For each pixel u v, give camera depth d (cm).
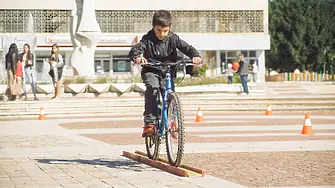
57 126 2209
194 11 8312
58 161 1243
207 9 8331
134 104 2980
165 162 1146
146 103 1102
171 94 1064
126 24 8100
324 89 4853
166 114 1085
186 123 2284
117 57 8088
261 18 8431
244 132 1888
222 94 3681
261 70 8444
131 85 3806
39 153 1388
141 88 3816
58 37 7775
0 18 7738
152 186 931
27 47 3005
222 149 1412
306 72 8162
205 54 8438
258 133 1847
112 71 8044
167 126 1081
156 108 1100
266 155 1292
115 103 2962
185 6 8275
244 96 3297
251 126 2128
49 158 1295
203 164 1160
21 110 2791
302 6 8612
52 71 3031
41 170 1118
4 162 1231
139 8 8125
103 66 8038
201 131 1930
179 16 8281
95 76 4000
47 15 7862
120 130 2005
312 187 909
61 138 1753
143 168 1129
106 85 3750
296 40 8612
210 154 1317
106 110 2883
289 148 1424
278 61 9219
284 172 1052
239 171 1069
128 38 8019
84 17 4131
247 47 8381
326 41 8325
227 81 4525
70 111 2838
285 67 9156
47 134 1888
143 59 1064
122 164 1188
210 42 8325
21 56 2972
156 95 1096
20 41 7619
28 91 3647
